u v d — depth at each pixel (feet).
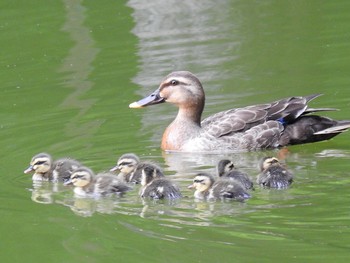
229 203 44.37
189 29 76.02
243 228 40.86
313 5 80.64
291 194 45.27
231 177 46.55
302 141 55.26
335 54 68.85
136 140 55.77
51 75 68.23
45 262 38.99
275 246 38.63
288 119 55.67
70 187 48.75
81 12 80.59
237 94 62.34
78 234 41.68
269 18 77.82
